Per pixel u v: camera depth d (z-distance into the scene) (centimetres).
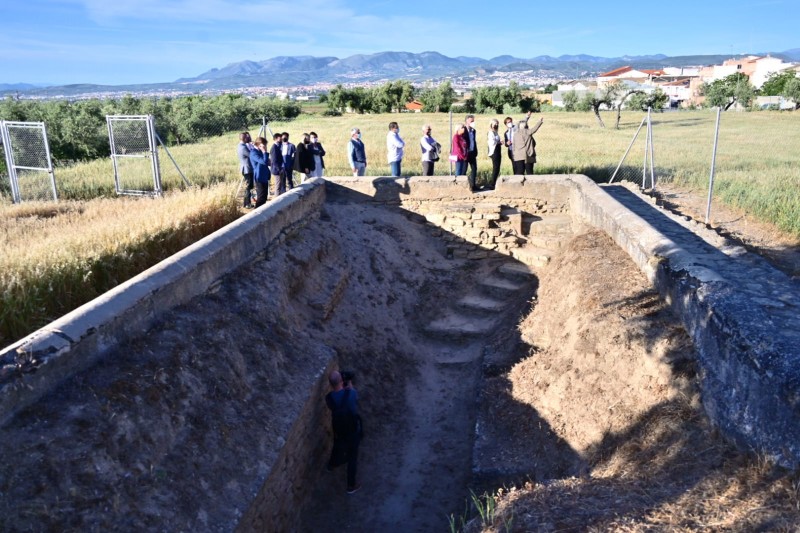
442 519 638
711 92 6406
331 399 682
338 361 804
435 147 1366
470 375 900
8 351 414
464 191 1268
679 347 572
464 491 672
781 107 6288
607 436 568
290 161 1271
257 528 504
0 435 380
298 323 786
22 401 403
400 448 758
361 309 952
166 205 1034
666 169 1811
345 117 5175
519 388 761
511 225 1227
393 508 658
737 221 1188
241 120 4453
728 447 454
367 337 902
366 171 1745
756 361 432
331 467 686
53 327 453
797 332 464
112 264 741
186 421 499
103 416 437
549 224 1216
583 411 628
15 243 782
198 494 459
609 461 532
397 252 1159
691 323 570
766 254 952
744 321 477
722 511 379
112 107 4019
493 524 412
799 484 376
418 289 1108
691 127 3866
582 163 1864
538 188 1261
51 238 781
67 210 1214
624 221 892
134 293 543
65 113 3475
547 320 860
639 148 2461
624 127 3959
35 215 1138
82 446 408
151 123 1360
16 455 377
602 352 661
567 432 628
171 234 868
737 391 456
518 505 432
